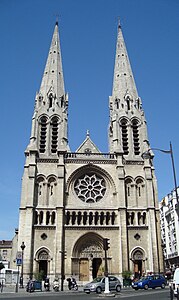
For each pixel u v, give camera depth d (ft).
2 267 248.52
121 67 297.33
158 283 175.22
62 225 217.15
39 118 258.98
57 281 180.55
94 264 217.56
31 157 236.02
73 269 211.20
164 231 406.41
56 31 316.60
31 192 223.92
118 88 284.82
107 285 128.26
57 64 292.61
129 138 257.96
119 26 328.49
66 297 123.34
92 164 240.12
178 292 79.66
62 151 240.73
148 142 257.96
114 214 228.63
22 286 192.44
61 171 233.35
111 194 234.79
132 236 221.87
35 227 216.95
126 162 244.83
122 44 314.35
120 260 212.64
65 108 267.18
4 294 144.97
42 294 145.07
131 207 231.09
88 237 221.05
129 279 201.57
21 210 222.48
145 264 215.51
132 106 273.54
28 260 204.64
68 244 215.92
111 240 219.61
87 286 152.56
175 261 362.94
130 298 111.45
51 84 277.85
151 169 246.06
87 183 238.48
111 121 274.98
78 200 230.48
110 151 276.21
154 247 215.92
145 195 236.43
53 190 231.50
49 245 213.66
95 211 227.40
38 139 250.78
